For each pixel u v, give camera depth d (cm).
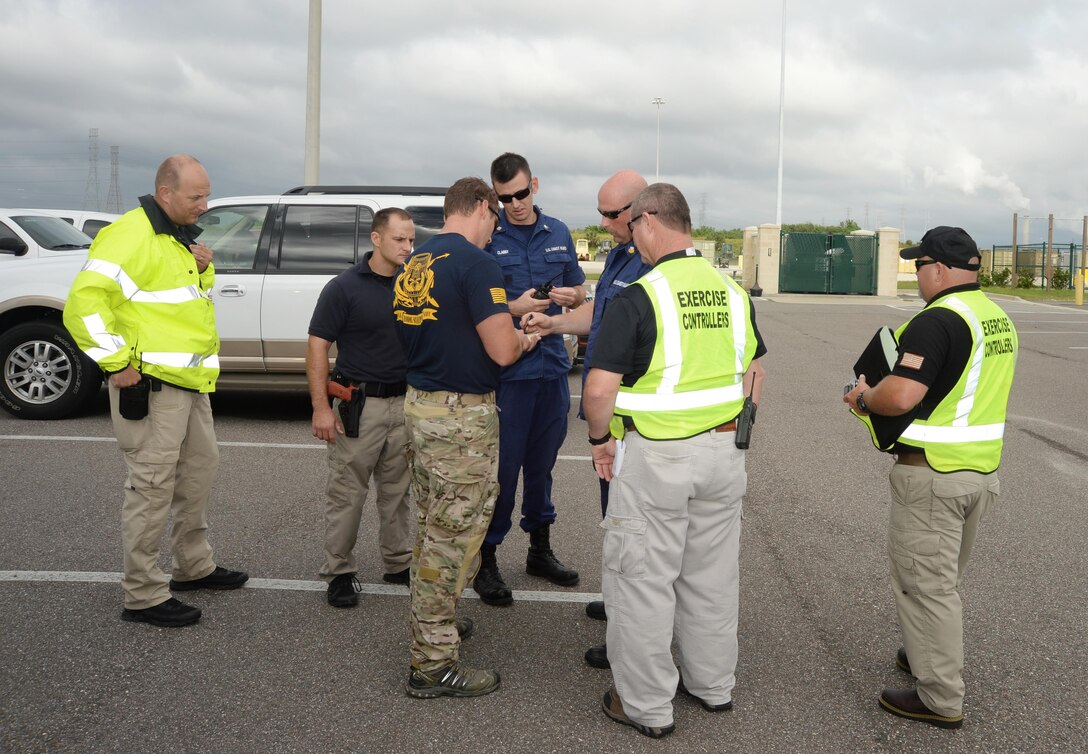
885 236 2992
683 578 329
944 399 317
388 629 395
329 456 420
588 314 413
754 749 306
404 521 445
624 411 315
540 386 433
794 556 489
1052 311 2345
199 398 413
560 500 593
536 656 374
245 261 779
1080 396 1028
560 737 311
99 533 502
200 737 304
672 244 324
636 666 311
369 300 409
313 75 1282
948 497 316
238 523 530
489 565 431
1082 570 475
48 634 380
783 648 381
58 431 747
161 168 398
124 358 372
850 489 623
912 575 322
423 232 771
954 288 329
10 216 1102
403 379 418
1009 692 346
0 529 505
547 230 449
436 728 314
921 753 304
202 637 382
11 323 800
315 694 336
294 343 770
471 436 336
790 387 1066
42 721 311
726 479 320
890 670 364
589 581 458
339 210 783
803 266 3033
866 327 1817
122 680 342
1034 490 629
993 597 438
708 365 314
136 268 380
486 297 330
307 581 447
